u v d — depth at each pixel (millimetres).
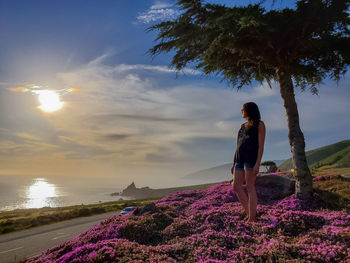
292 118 10477
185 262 4168
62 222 39594
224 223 5812
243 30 9281
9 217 50969
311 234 4504
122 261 4152
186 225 6344
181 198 12445
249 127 5902
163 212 8359
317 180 12773
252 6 9219
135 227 6570
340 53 10398
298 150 9883
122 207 58875
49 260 6070
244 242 4652
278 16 9711
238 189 6031
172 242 5445
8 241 27000
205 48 10906
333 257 3504
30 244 24703
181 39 10344
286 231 4926
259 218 5750
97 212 51062
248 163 5750
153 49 11148
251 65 12242
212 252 4336
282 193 10609
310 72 11195
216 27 9945
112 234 6441
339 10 9305
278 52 10297
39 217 40906
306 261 3520
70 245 6594
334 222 5121
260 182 11789
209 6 10062
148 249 4688
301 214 5410
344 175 12758
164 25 10594
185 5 10086
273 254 3865
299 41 10039
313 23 9508
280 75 11188
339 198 8641
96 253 4547
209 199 10641
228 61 11523
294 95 10875
